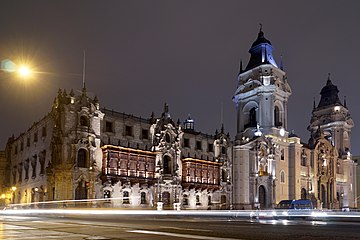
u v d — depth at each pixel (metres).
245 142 98.75
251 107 108.62
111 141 77.31
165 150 83.88
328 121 133.38
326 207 117.06
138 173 78.81
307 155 113.00
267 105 104.12
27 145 87.12
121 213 67.25
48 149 75.56
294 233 21.58
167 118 86.50
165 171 84.56
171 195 83.62
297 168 106.94
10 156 98.44
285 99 108.94
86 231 21.36
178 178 85.19
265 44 109.38
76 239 16.75
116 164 75.62
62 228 23.53
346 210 111.31
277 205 94.69
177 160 85.94
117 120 79.25
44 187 74.31
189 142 91.25
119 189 75.81
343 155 130.62
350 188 130.12
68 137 71.44
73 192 70.00
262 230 23.83
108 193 74.44
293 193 105.06
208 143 95.62
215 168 93.88
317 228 26.34
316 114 137.75
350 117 136.12
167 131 85.44
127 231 21.70
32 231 20.84
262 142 100.19
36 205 75.94
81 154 72.81
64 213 63.06
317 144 116.94
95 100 76.19
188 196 87.50
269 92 104.00
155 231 21.95
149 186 80.38
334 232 22.56
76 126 72.31
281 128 106.25
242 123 108.50
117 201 75.12
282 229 25.00
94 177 72.56
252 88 106.00
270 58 109.44
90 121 74.06
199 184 88.19
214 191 93.12
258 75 105.88
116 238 17.53
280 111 107.75
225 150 97.69
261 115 103.94
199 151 92.81
